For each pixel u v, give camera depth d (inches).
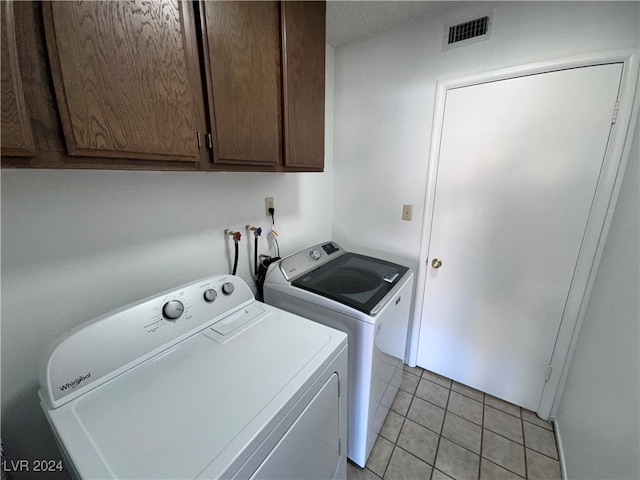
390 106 71.4
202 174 48.8
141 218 41.2
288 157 46.5
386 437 60.2
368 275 62.4
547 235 56.9
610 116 47.9
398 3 57.6
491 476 52.3
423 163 69.2
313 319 52.7
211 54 32.4
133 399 27.6
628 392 35.0
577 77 49.4
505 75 55.1
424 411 66.7
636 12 44.4
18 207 30.0
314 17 47.9
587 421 46.1
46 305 33.2
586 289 54.6
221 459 21.9
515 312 63.6
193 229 48.7
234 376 30.8
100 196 36.4
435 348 77.5
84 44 22.7
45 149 22.1
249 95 38.2
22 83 20.3
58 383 26.5
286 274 57.6
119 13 24.5
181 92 30.3
